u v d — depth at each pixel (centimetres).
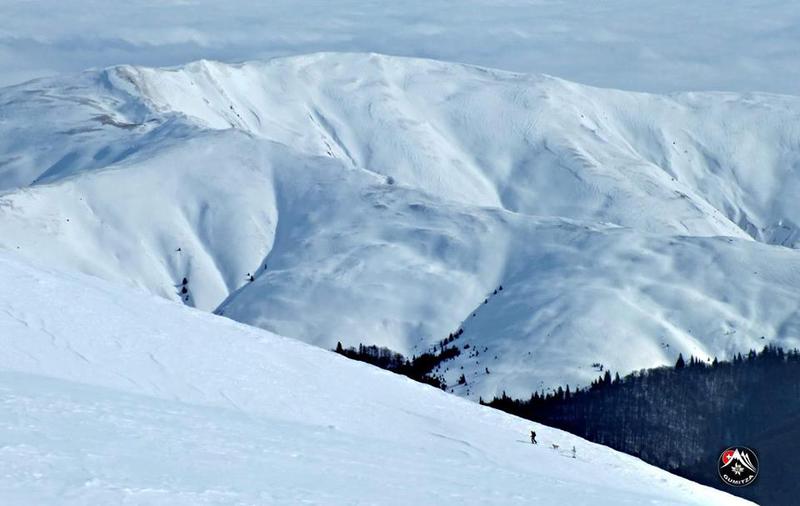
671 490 10125
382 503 4912
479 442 9831
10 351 8256
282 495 4662
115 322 9931
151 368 9012
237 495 4491
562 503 5859
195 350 9956
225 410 7838
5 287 9794
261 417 7850
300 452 6162
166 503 4128
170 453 5234
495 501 5522
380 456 6756
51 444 4847
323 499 4738
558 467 9556
